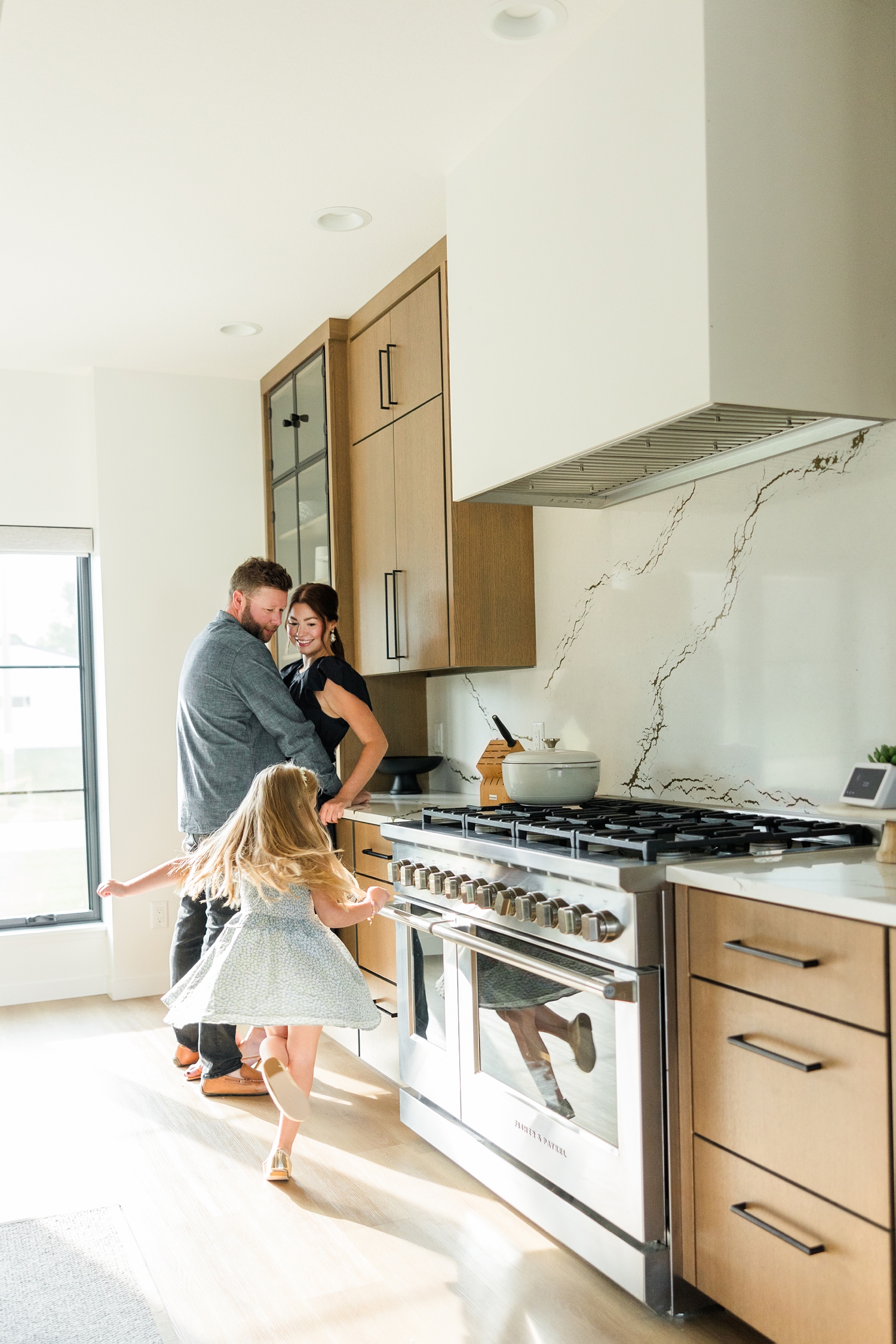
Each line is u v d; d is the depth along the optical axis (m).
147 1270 2.17
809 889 1.63
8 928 4.46
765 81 1.96
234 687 3.21
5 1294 2.09
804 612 2.37
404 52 2.29
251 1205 2.45
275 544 4.64
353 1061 3.52
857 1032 1.54
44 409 4.51
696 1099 1.88
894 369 2.08
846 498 2.25
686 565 2.75
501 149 2.59
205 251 3.34
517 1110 2.33
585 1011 2.09
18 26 2.16
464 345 2.79
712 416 2.06
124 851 4.41
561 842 2.31
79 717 4.62
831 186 2.03
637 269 2.09
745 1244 1.76
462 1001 2.57
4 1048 3.71
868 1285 1.52
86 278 3.53
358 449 3.92
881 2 2.10
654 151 2.03
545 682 3.40
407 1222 2.35
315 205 3.03
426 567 3.44
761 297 1.95
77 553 4.53
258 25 2.18
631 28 2.09
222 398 4.68
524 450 2.51
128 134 2.61
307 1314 1.99
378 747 3.36
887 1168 1.49
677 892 1.92
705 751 2.69
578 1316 1.96
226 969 2.50
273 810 2.61
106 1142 2.85
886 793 1.90
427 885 2.65
